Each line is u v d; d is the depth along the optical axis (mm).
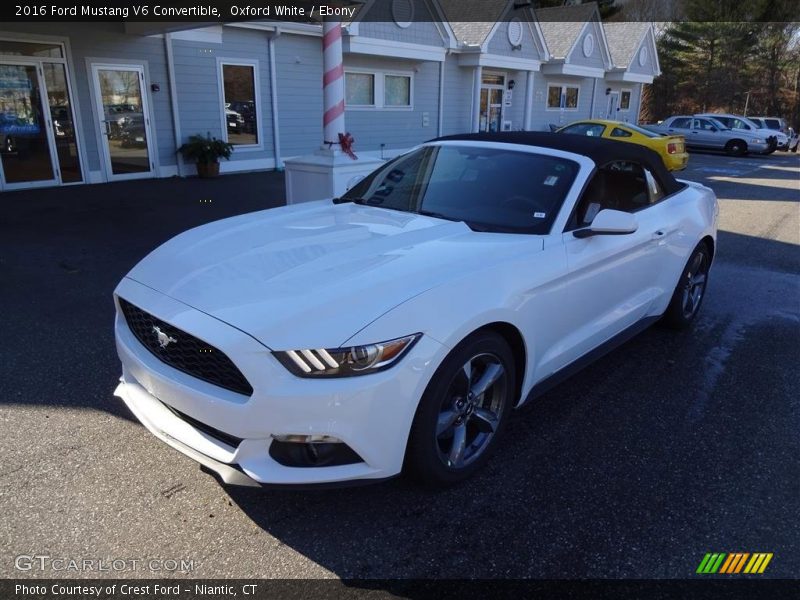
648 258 4098
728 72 45312
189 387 2441
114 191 11312
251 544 2502
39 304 5277
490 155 3941
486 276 2797
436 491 2873
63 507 2680
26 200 10219
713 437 3426
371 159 7992
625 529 2648
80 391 3719
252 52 14148
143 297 2725
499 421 3029
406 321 2434
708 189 5395
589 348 3680
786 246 8648
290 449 2363
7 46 10562
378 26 16453
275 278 2639
